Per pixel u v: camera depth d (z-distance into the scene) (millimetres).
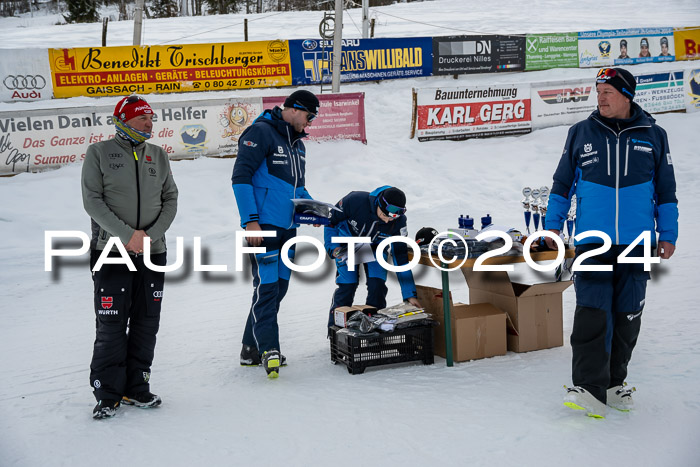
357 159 13320
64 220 10078
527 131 15391
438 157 13938
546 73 19594
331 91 17453
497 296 4727
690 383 3736
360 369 4230
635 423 3225
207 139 12445
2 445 3230
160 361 4695
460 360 4406
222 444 3162
